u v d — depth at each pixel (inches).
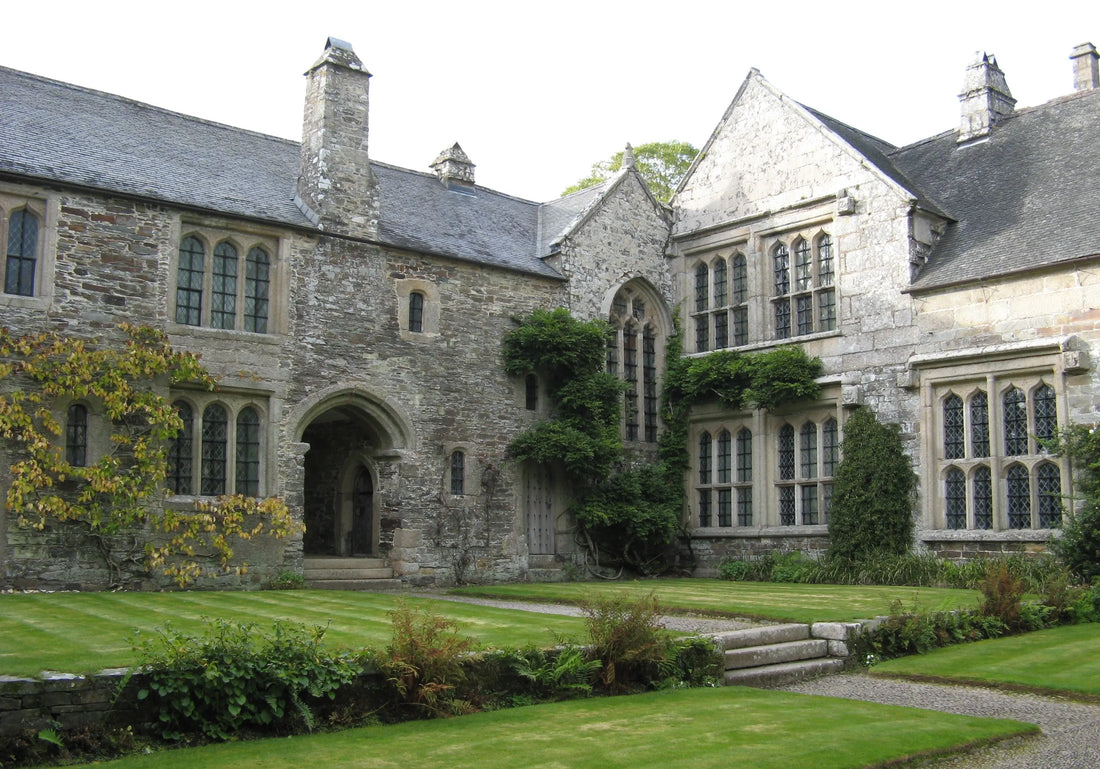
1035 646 442.3
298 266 681.6
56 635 367.9
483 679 327.3
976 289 688.4
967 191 782.5
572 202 906.1
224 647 288.2
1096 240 639.8
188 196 644.1
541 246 858.1
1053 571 593.9
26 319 572.4
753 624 464.1
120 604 492.7
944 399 709.3
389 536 716.0
